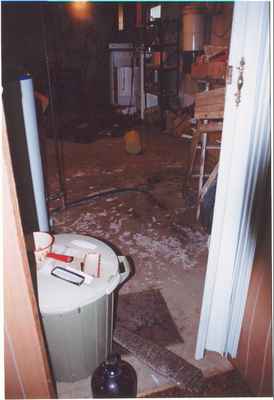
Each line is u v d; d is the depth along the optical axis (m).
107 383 1.12
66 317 1.05
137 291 1.83
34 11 5.89
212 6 3.74
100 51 6.89
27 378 0.97
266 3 0.86
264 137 0.98
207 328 1.33
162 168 3.90
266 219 1.04
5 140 0.70
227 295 1.25
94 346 1.22
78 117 6.42
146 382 1.29
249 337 1.21
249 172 1.04
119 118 6.48
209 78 2.97
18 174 1.57
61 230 2.52
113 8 6.61
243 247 1.15
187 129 5.02
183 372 1.31
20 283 0.82
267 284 1.07
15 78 1.49
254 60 0.93
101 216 2.75
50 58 6.22
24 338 0.90
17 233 0.77
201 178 2.61
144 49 5.91
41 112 2.24
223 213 1.12
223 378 1.30
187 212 2.79
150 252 2.21
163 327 1.57
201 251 2.21
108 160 4.26
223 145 1.05
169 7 5.23
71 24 6.48
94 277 1.15
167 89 5.84
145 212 2.81
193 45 4.14
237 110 1.00
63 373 1.24
